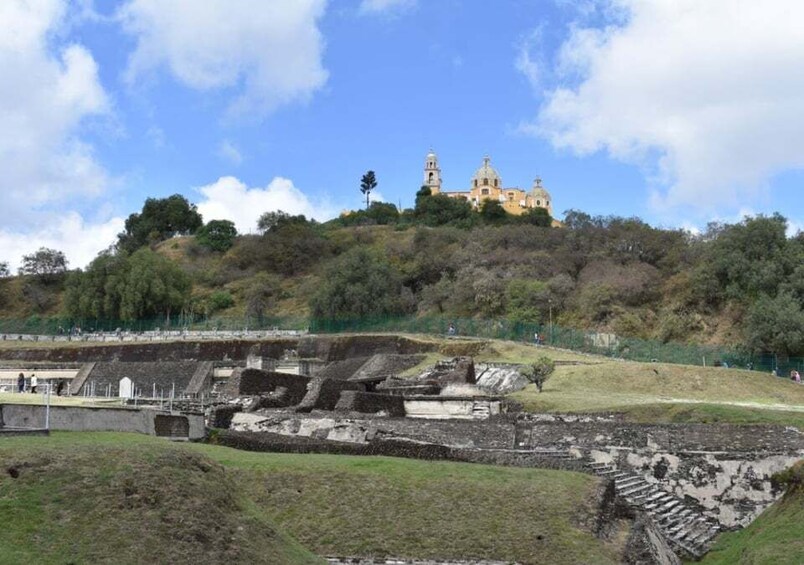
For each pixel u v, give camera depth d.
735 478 43.03
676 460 43.88
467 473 33.09
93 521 22.36
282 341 109.38
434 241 152.75
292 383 61.75
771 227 110.81
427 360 86.19
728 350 92.25
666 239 133.88
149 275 138.88
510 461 37.53
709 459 43.53
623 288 117.81
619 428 45.16
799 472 37.28
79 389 90.69
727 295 109.56
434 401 55.44
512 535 29.31
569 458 41.66
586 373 70.88
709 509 43.12
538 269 129.25
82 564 20.97
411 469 33.16
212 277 166.75
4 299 172.00
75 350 115.56
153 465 24.72
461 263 137.38
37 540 21.36
